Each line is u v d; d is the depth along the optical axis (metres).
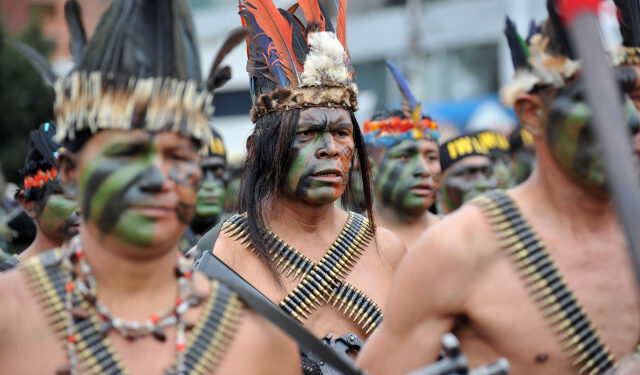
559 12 3.99
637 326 4.15
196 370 3.59
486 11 31.58
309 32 6.21
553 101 4.08
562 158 4.08
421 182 8.17
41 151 6.25
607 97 3.08
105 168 3.48
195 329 3.68
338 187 5.97
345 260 6.06
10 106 30.31
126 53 3.54
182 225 3.61
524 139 12.09
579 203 4.15
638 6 4.41
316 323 5.87
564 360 4.02
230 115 30.02
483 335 4.11
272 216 6.08
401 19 33.88
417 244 4.23
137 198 3.47
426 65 32.97
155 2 3.64
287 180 5.95
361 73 35.03
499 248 4.09
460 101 28.41
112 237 3.50
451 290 4.08
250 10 6.32
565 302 4.05
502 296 4.05
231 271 5.76
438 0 32.62
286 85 6.07
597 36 3.13
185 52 3.68
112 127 3.49
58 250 3.71
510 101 4.29
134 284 3.61
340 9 6.57
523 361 4.04
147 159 3.51
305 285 5.91
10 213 10.02
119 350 3.55
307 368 5.36
